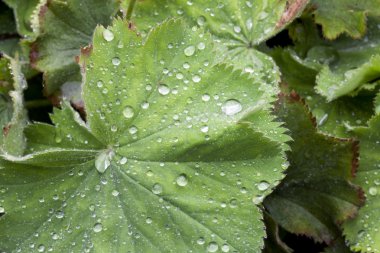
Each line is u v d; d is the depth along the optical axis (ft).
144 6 1.23
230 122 1.11
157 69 1.13
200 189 1.11
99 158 1.14
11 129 1.18
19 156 1.16
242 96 1.12
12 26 1.37
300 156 1.18
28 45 1.27
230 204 1.11
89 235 1.13
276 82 1.21
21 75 1.24
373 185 1.18
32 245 1.12
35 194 1.13
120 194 1.13
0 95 1.27
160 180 1.12
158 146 1.13
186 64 1.13
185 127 1.12
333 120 1.25
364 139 1.19
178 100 1.13
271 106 1.13
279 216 1.19
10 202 1.12
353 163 1.17
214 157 1.11
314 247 1.23
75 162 1.13
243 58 1.24
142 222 1.12
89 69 1.13
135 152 1.13
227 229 1.10
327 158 1.17
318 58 1.30
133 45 1.13
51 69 1.26
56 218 1.13
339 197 1.18
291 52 1.28
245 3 1.24
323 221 1.19
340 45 1.30
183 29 1.13
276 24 1.22
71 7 1.25
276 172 1.10
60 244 1.12
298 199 1.20
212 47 1.13
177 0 1.23
